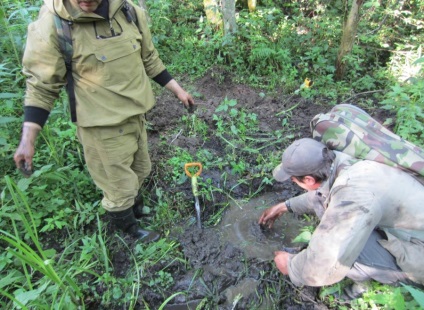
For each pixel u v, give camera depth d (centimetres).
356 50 448
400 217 182
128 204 242
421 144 309
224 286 238
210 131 358
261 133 358
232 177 313
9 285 228
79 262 241
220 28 480
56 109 316
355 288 217
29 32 184
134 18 210
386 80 415
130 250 251
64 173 283
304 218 279
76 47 186
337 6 541
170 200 291
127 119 215
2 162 281
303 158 180
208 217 285
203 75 437
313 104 393
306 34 477
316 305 221
